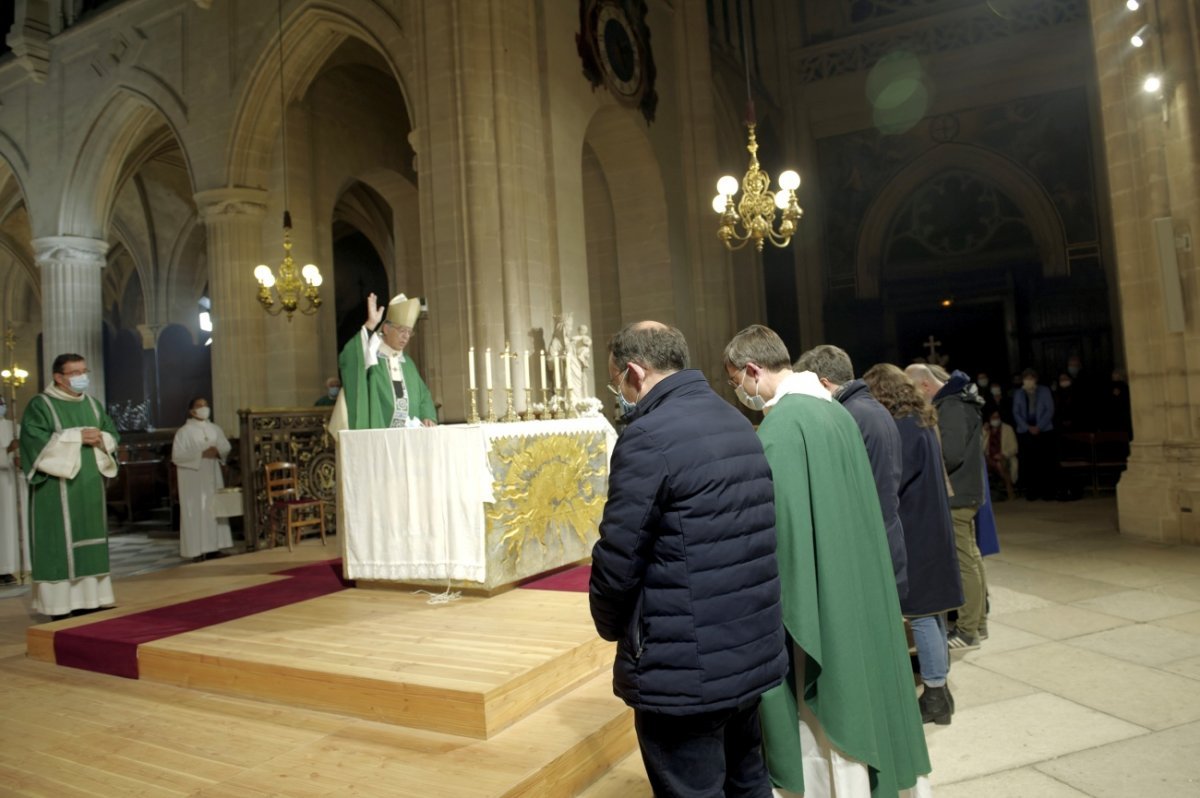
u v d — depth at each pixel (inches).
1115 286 652.7
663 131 528.1
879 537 109.2
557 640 154.4
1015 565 282.7
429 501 197.5
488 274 374.6
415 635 162.7
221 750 126.0
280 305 506.0
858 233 756.0
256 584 234.5
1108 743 137.7
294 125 522.6
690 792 85.3
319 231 534.3
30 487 213.0
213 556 390.3
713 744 86.9
